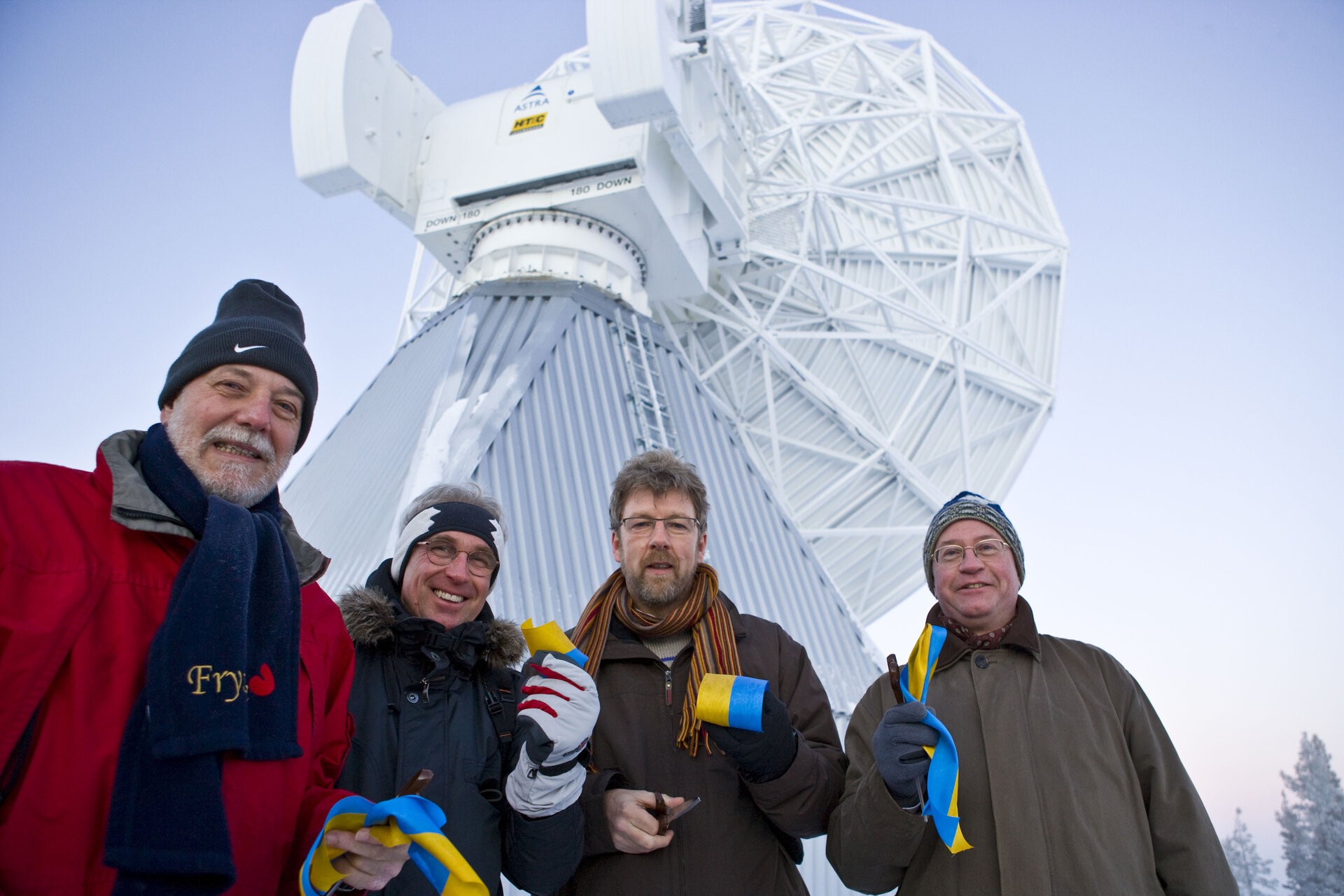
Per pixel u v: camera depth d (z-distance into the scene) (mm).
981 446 21656
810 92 23781
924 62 22781
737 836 4062
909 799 3570
